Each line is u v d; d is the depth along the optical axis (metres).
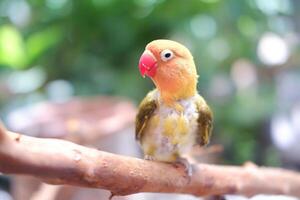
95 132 1.01
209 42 1.44
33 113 1.13
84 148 0.68
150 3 1.49
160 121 0.78
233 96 1.46
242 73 1.58
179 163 0.79
